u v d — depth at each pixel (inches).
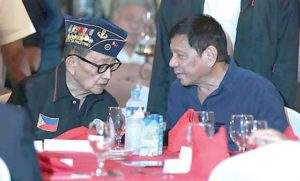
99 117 253.3
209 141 186.7
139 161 210.5
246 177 172.7
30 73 302.4
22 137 172.1
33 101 251.4
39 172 173.6
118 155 213.9
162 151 229.1
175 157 220.2
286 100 290.4
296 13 293.1
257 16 287.9
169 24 293.1
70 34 251.0
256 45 288.4
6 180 168.9
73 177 179.6
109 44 247.0
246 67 289.1
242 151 212.8
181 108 255.1
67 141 229.8
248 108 243.1
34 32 298.4
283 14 290.4
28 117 175.3
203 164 184.9
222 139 187.0
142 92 324.8
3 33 292.8
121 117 236.8
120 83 354.9
